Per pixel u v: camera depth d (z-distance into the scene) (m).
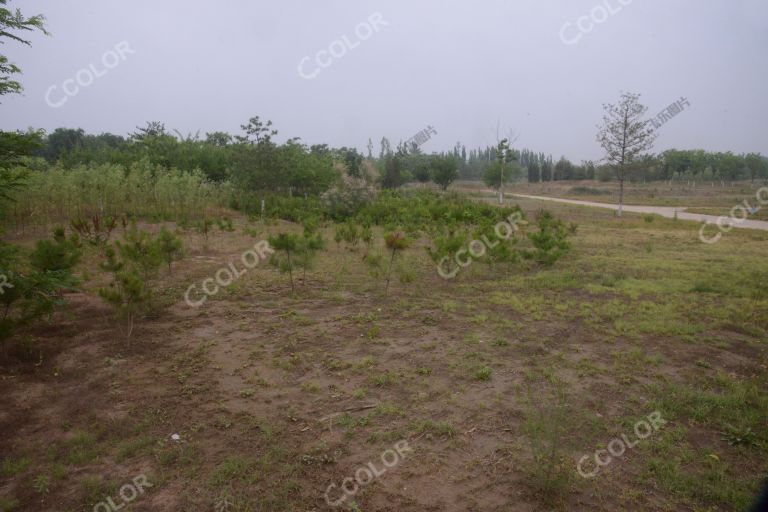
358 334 5.92
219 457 3.41
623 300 7.77
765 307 7.32
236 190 22.95
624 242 15.16
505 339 5.79
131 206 18.50
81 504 2.93
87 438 3.56
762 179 73.00
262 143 21.78
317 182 25.80
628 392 4.50
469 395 4.39
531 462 3.37
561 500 2.99
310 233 10.55
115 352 5.15
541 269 10.34
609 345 5.72
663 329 6.24
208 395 4.29
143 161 22.06
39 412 3.96
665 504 2.99
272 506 2.92
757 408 4.22
